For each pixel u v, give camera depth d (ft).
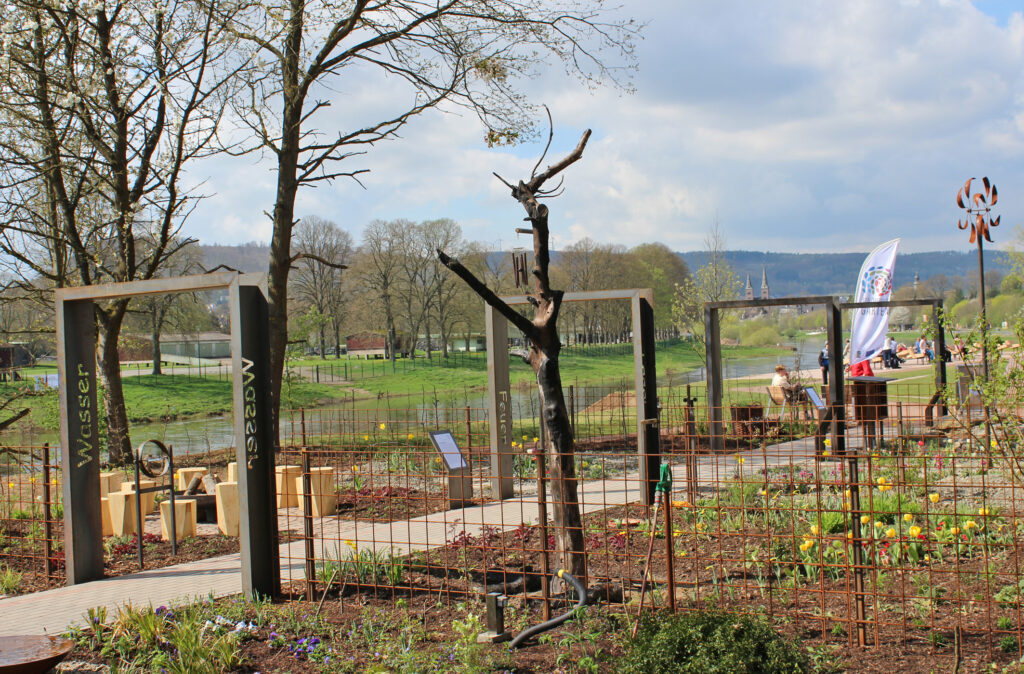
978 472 30.55
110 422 53.52
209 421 111.55
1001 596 17.30
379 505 34.27
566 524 19.04
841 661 14.48
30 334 58.44
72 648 16.28
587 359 198.49
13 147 49.08
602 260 211.82
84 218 54.13
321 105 55.36
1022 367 18.80
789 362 176.45
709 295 87.51
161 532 32.24
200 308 125.29
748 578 19.84
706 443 45.93
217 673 15.87
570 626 16.97
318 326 64.39
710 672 12.52
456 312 196.13
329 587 20.36
